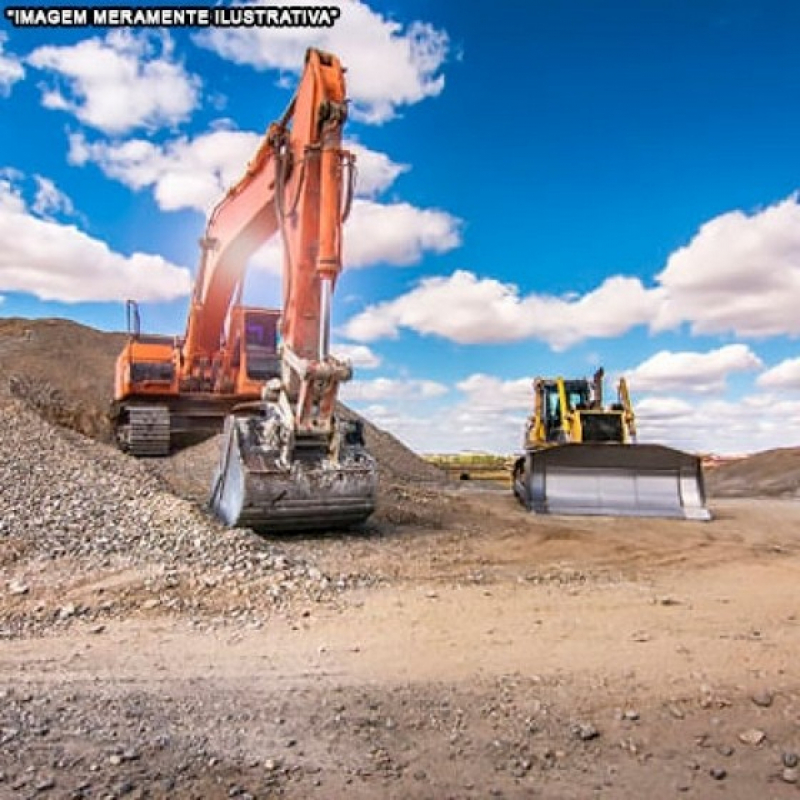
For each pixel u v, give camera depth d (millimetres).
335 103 9258
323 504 9180
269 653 4996
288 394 9492
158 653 4988
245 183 12180
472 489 20000
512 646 5148
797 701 4102
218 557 7250
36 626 5574
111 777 3236
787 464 26484
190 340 15680
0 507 8094
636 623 5777
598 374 16469
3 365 26219
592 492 13414
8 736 3605
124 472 11250
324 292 9234
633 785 3268
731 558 9055
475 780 3295
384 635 5434
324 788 3197
